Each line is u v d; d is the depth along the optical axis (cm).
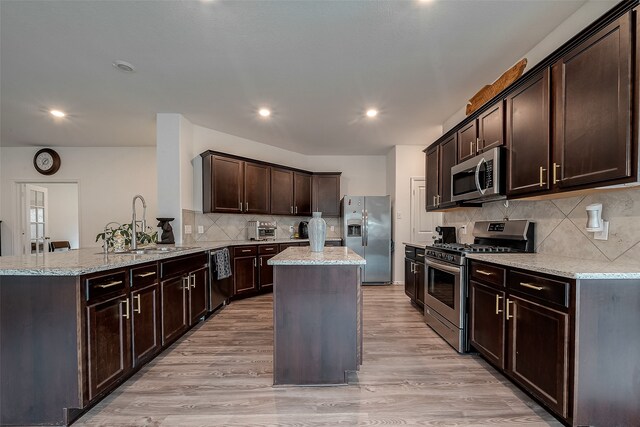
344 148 543
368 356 243
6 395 160
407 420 165
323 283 199
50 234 745
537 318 167
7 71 263
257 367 225
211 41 223
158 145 363
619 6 141
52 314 160
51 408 160
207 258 337
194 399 184
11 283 160
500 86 245
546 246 230
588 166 160
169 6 186
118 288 189
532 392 171
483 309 221
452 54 241
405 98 325
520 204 260
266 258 452
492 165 238
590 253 192
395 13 194
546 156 190
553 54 181
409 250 390
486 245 302
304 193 536
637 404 145
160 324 236
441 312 280
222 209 407
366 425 161
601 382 145
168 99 325
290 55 242
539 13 195
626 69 139
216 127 420
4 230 511
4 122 395
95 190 525
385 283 520
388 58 247
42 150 510
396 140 490
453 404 179
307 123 405
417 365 228
